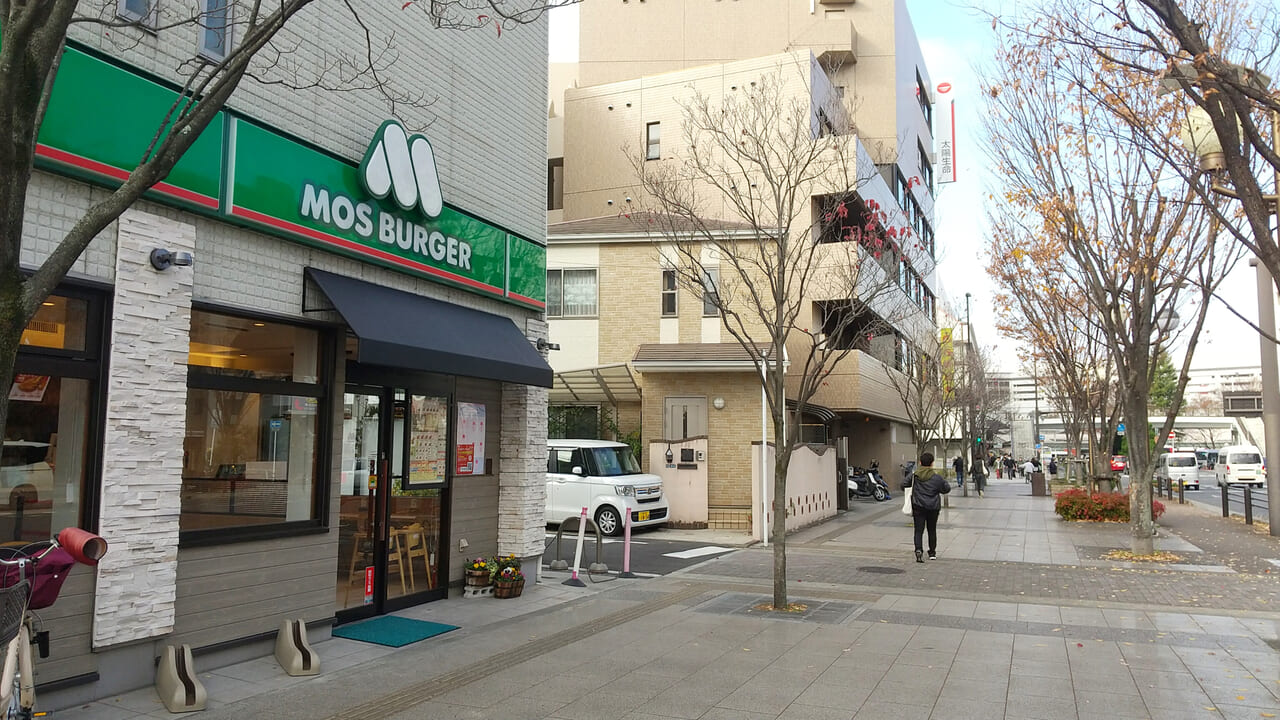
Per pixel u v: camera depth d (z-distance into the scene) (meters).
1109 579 11.59
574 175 28.42
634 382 20.67
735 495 19.23
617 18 32.72
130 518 5.71
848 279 15.18
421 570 9.27
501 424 10.55
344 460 8.27
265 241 6.98
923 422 25.31
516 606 9.30
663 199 14.62
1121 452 38.38
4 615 3.76
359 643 7.50
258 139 6.79
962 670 6.70
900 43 33.47
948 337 39.69
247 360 6.95
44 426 5.43
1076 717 5.54
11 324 3.39
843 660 7.03
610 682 6.36
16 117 3.46
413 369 7.66
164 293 6.01
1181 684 6.30
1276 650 7.39
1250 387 91.62
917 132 37.06
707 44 32.16
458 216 9.40
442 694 6.05
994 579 11.60
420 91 8.91
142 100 5.89
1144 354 14.58
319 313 7.48
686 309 21.53
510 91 10.64
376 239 8.09
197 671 6.35
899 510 24.78
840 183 19.91
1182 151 9.54
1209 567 12.79
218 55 6.57
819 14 31.98
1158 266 14.52
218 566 6.53
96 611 5.51
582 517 11.28
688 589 10.62
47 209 5.36
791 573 12.16
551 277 22.41
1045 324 22.78
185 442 6.42
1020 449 94.06
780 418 9.62
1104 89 11.30
